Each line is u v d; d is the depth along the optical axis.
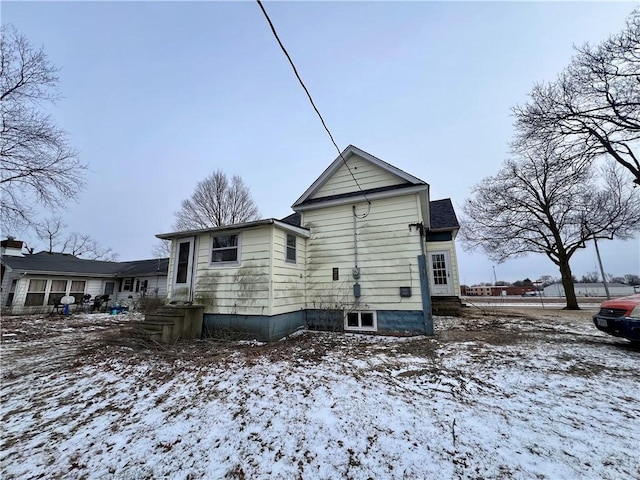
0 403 3.40
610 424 2.54
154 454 2.31
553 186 13.55
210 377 4.07
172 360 4.92
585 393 3.22
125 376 4.24
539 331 7.08
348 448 2.31
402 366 4.39
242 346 5.88
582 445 2.23
